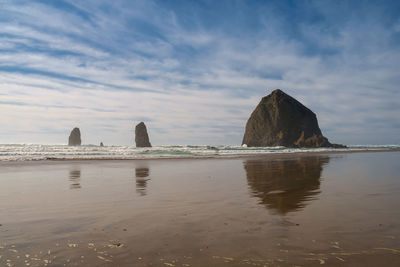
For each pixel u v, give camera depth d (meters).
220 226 4.02
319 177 10.05
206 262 2.78
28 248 3.18
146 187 8.08
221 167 15.20
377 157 24.36
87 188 7.93
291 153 36.28
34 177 10.79
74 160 22.36
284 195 6.55
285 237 3.50
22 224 4.20
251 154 33.22
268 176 10.66
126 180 9.77
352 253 2.96
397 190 7.00
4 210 5.14
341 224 4.04
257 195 6.62
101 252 3.05
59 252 3.05
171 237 3.55
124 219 4.47
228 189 7.59
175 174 11.70
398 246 3.14
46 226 4.09
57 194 6.92
